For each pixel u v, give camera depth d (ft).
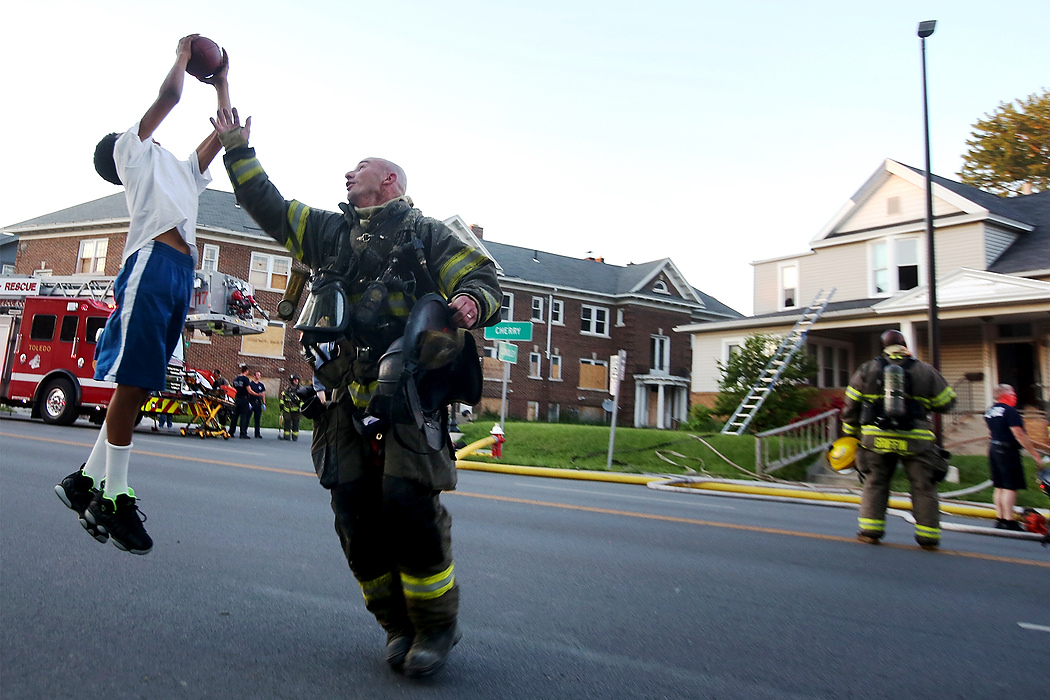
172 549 15.94
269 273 111.14
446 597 9.40
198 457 37.76
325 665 9.71
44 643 9.84
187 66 9.85
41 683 8.55
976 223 72.28
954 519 34.99
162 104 9.87
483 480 38.52
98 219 111.34
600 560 17.78
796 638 12.15
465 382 9.08
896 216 78.95
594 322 138.72
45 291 60.70
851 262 82.53
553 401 132.77
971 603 15.19
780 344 71.77
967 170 126.21
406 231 9.45
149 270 9.85
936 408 22.89
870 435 22.99
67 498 9.87
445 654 9.46
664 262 141.79
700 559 18.60
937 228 75.10
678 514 27.66
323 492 26.76
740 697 9.46
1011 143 119.24
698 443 56.49
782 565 18.37
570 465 50.55
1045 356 65.31
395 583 9.71
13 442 37.19
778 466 51.85
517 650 10.89
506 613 12.85
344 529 9.41
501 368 128.47
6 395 59.21
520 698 9.04
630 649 11.19
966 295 64.59
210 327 60.29
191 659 9.63
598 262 153.07
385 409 8.32
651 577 16.21
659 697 9.33
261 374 109.70
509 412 127.95
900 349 23.00
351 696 8.72
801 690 9.80
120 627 10.71
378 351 9.17
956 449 61.82
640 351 138.51
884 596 15.46
